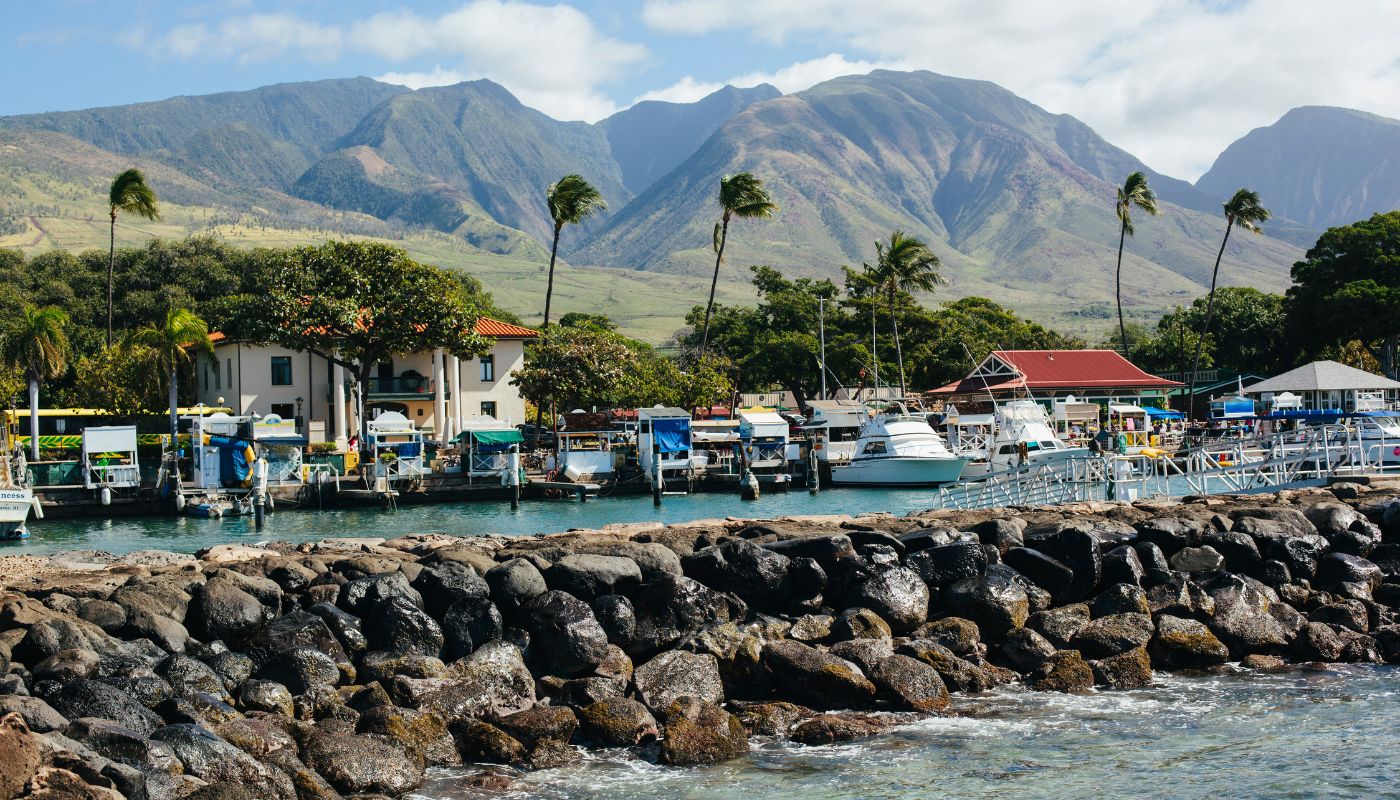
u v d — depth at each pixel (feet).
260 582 61.46
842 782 51.16
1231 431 271.28
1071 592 72.18
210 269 375.04
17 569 74.02
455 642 61.05
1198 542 78.79
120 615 57.31
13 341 227.20
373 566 66.18
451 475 226.38
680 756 53.06
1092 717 59.62
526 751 53.11
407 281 251.60
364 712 53.62
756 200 307.78
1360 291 343.05
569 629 61.36
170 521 195.93
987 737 56.75
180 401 297.12
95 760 40.96
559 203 300.61
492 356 299.58
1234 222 358.84
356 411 272.92
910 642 65.36
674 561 69.26
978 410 333.42
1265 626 70.54
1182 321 435.53
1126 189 367.45
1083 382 347.97
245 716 51.52
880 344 398.83
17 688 48.08
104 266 382.01
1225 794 50.08
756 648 62.13
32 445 226.99
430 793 49.32
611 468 235.20
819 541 71.26
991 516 89.92
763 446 247.09
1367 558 81.66
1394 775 51.78
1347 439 140.15
